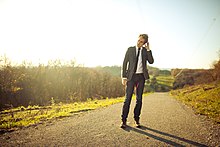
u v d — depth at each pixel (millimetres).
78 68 20750
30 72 16172
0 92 13781
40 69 16875
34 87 15805
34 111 7801
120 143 3568
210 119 6176
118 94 30109
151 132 4363
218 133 4410
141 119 5918
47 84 16891
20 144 3400
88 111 7445
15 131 4262
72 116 6215
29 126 4750
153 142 3672
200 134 4293
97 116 6246
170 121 5688
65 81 18656
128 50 5043
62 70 18938
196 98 16344
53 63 18469
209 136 4152
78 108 8336
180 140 3832
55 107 9367
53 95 17344
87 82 21812
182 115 6906
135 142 3645
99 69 27672
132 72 4867
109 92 27234
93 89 23812
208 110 8336
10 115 6828
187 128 4832
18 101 14523
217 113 7445
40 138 3762
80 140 3680
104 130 4441
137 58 4945
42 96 15961
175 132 4414
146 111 7777
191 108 9367
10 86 14148
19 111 8234
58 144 3434
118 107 8938
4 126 4625
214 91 17828
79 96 18938
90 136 3945
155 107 9367
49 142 3529
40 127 4652
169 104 11289
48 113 6934
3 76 14078
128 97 4820
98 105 9758
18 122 5191
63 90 18031
